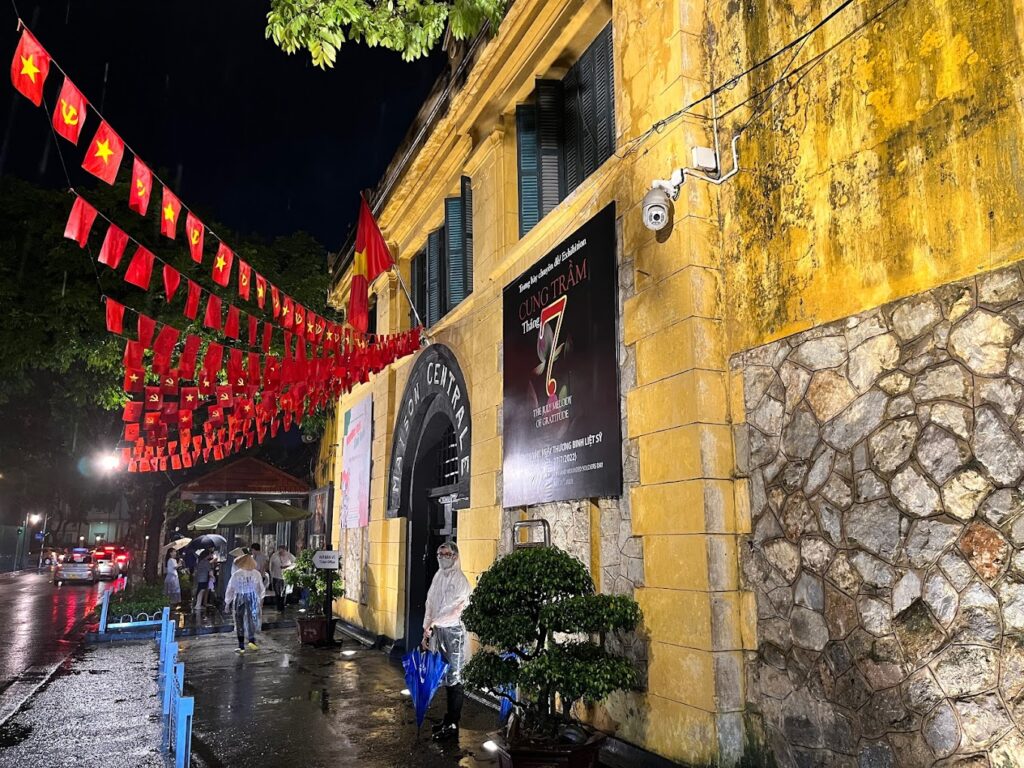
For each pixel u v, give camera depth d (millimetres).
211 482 20719
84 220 4652
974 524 3582
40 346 12750
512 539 7879
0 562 45656
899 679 3865
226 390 9703
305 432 21844
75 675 10656
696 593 4992
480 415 8969
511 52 8547
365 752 6438
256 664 11016
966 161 3748
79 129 4012
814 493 4484
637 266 5980
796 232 4809
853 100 4445
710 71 5750
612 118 7152
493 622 5551
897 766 3842
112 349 13102
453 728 6836
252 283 8328
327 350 9641
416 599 11492
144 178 4719
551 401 7117
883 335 4145
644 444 5691
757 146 5215
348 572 15180
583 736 5305
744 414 5102
